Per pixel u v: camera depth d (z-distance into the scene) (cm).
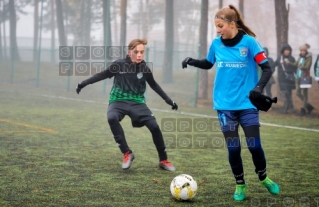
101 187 467
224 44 427
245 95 421
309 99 1289
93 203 407
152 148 720
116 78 556
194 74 2034
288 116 1211
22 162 586
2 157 617
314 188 477
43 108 1315
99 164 585
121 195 437
